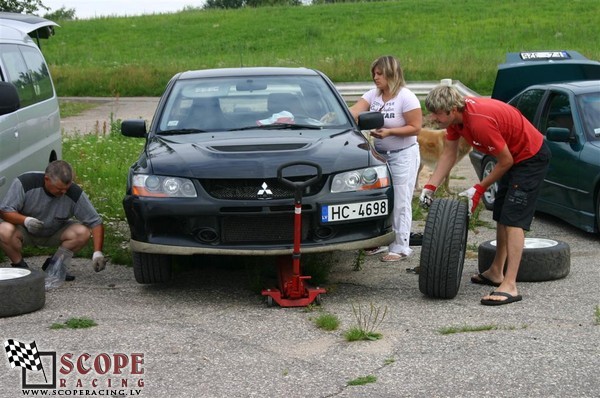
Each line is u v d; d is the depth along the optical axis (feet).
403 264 24.63
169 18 155.94
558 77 35.37
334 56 102.99
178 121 23.80
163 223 20.70
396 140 24.40
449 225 20.40
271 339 17.90
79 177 38.65
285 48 120.78
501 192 21.53
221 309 20.31
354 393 14.78
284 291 20.52
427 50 106.93
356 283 22.68
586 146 28.27
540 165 20.48
